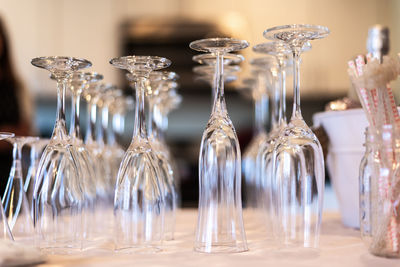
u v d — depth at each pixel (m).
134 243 0.68
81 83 0.75
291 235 0.68
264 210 0.89
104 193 0.95
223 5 2.75
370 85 0.65
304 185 0.68
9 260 0.58
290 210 0.68
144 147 0.70
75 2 2.76
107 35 2.75
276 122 0.89
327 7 2.73
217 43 0.66
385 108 0.67
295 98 0.70
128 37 2.72
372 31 0.94
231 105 2.96
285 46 0.75
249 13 2.74
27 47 2.73
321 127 0.87
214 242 0.67
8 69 1.97
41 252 0.66
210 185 0.68
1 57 1.96
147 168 0.70
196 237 0.69
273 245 0.71
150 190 0.69
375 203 0.66
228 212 0.68
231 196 0.68
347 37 2.73
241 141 2.94
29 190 0.80
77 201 0.69
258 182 0.98
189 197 2.73
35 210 0.69
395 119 0.67
